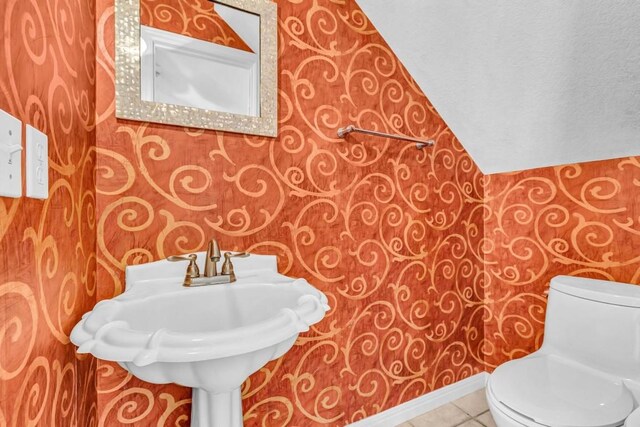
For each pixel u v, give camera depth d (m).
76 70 0.75
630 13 0.98
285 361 1.17
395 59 1.45
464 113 1.54
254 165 1.11
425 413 1.52
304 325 0.68
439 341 1.59
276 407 1.15
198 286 0.89
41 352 0.56
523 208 1.61
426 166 1.55
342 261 1.29
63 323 0.67
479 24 1.22
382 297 1.40
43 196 0.56
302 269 1.20
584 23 1.06
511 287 1.66
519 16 1.14
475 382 1.71
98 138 0.89
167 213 0.98
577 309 1.24
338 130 1.28
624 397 0.98
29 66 0.53
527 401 0.95
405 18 1.32
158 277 0.94
